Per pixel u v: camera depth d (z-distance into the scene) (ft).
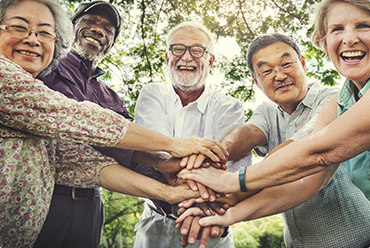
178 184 6.97
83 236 6.03
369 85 5.02
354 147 4.39
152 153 7.28
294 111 7.82
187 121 8.63
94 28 8.24
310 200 6.86
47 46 5.56
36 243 5.56
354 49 5.18
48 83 6.64
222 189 6.28
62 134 5.10
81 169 6.06
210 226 6.43
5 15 5.29
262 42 7.60
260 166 5.59
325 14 5.57
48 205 5.31
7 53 5.32
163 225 7.74
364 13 5.09
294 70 7.47
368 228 6.44
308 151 4.80
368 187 5.09
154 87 9.06
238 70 17.43
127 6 16.52
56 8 5.75
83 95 7.16
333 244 6.63
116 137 5.50
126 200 45.50
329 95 7.34
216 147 6.88
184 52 8.56
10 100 4.68
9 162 4.69
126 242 45.60
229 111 8.54
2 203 4.55
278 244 52.90
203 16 17.02
